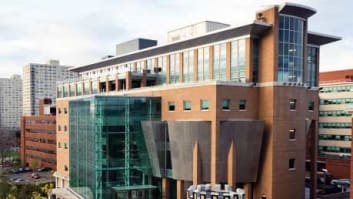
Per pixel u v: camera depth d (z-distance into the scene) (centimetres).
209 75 5275
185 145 4650
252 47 4797
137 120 5150
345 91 8938
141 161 5144
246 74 4769
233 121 4509
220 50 5144
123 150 5016
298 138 4919
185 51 5719
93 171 4966
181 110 4981
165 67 6159
